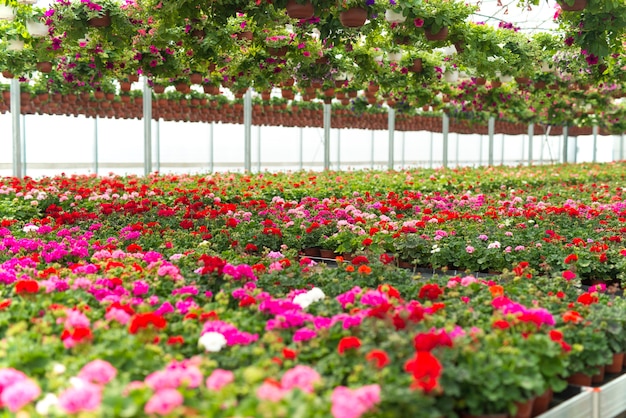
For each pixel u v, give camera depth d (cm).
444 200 1178
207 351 359
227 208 954
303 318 397
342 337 367
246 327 397
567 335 406
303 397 271
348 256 859
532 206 1069
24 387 264
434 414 297
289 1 709
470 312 430
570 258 625
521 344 368
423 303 479
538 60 1285
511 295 503
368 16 770
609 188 1457
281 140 2611
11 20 947
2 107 1644
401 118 2594
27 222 945
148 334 349
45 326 374
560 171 2052
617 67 1332
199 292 500
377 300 420
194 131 2348
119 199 1097
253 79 1366
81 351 334
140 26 937
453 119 2741
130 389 275
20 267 557
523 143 3616
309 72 1344
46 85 1614
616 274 728
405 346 340
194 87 2012
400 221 930
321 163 2778
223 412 271
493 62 1184
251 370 290
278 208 1016
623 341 445
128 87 1530
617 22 827
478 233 839
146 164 1675
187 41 1024
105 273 535
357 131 2908
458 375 315
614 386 402
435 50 1416
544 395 364
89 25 914
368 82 1617
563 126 3250
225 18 827
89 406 256
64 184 1230
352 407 255
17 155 1480
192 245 764
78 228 819
